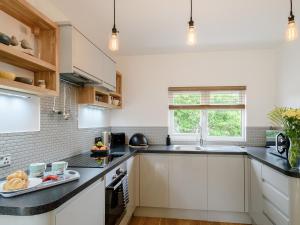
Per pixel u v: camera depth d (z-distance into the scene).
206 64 3.65
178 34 2.90
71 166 1.99
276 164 2.06
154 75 3.77
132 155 2.83
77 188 1.36
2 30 1.53
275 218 2.08
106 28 2.72
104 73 2.61
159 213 3.11
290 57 3.06
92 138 3.12
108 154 2.63
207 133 3.71
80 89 2.68
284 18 2.45
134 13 2.34
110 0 2.09
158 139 3.73
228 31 2.80
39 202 1.12
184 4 2.16
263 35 2.93
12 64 1.60
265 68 3.52
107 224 1.91
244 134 3.61
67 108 2.47
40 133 2.01
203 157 2.97
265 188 2.31
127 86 3.82
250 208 2.79
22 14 1.57
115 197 2.11
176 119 3.81
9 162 1.65
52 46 1.80
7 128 1.66
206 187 2.96
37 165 1.59
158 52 3.67
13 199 1.17
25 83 1.49
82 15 2.38
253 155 2.61
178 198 3.01
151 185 3.06
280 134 2.47
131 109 3.81
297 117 1.88
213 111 3.72
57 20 2.24
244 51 3.56
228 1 2.10
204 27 2.68
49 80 1.80
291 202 1.78
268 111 3.50
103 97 3.13
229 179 2.92
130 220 2.97
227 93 3.65
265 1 2.10
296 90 2.91
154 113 3.75
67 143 2.46
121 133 3.69
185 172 3.00
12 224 1.10
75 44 1.89
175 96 3.78
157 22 2.55
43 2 2.03
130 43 3.23
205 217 3.01
